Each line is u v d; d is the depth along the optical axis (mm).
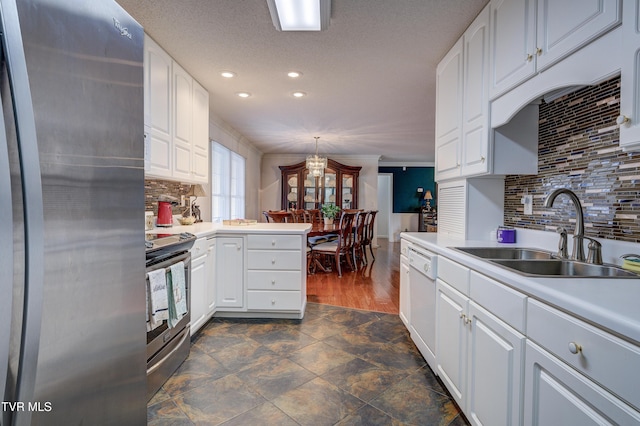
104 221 895
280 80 3100
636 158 1360
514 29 1636
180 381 1971
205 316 2750
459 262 1638
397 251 7422
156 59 2371
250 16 2049
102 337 891
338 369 2131
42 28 669
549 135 1892
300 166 7250
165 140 2510
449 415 1672
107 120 905
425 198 8742
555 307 961
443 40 2312
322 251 4973
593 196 1581
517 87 1638
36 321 629
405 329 2830
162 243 1833
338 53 2537
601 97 1535
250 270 3004
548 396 980
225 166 5211
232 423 1604
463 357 1576
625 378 732
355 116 4355
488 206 2307
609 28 1116
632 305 832
